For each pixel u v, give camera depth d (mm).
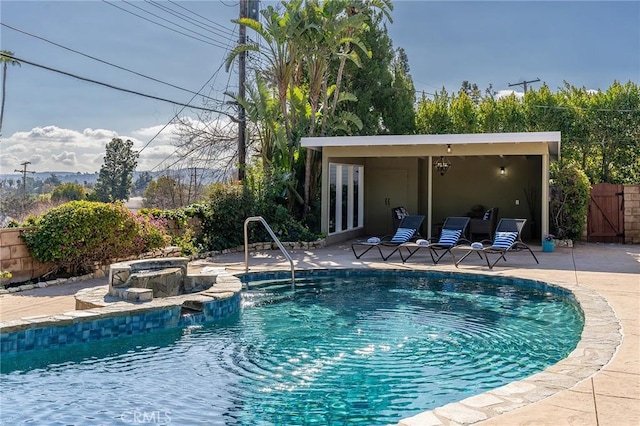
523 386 4223
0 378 5344
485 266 11266
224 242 14195
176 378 5340
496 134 13320
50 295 8438
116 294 7527
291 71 16641
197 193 20062
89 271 10289
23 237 9438
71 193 26406
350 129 21578
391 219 19141
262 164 17469
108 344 6477
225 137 20094
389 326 7234
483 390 4984
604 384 4250
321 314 7922
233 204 14539
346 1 16156
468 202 19234
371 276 11000
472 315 7805
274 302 8727
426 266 11281
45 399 4809
